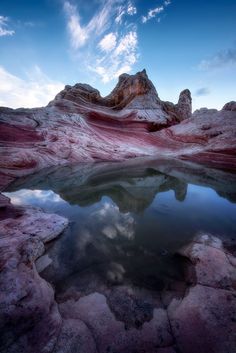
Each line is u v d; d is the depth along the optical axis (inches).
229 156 685.9
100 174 546.6
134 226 258.5
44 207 320.8
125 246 209.9
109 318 124.0
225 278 151.7
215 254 183.8
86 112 1052.5
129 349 106.1
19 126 738.2
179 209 320.5
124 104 1302.9
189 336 111.8
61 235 228.7
